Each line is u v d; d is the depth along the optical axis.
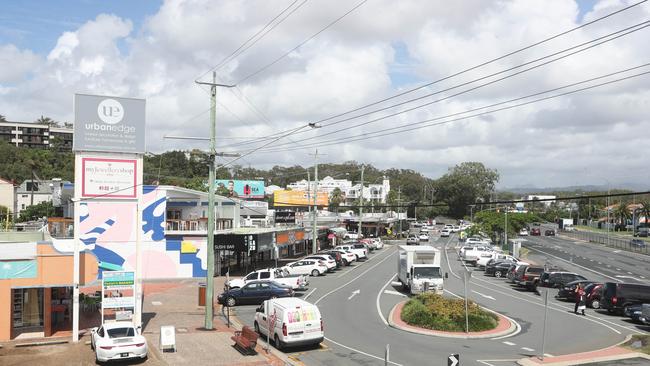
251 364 21.27
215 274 52.72
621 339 26.22
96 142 28.50
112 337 21.58
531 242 111.44
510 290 45.09
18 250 25.92
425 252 40.84
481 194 178.25
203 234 50.53
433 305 29.52
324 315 31.94
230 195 93.12
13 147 135.00
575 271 61.50
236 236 49.97
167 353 23.11
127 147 28.95
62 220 49.72
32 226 53.78
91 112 28.62
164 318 31.53
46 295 26.31
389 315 31.64
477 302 37.69
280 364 21.19
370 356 22.25
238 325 29.59
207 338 26.11
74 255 25.66
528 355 22.53
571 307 36.62
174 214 56.50
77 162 28.11
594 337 26.67
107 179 28.52
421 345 24.33
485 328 27.56
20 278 25.62
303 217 97.94
